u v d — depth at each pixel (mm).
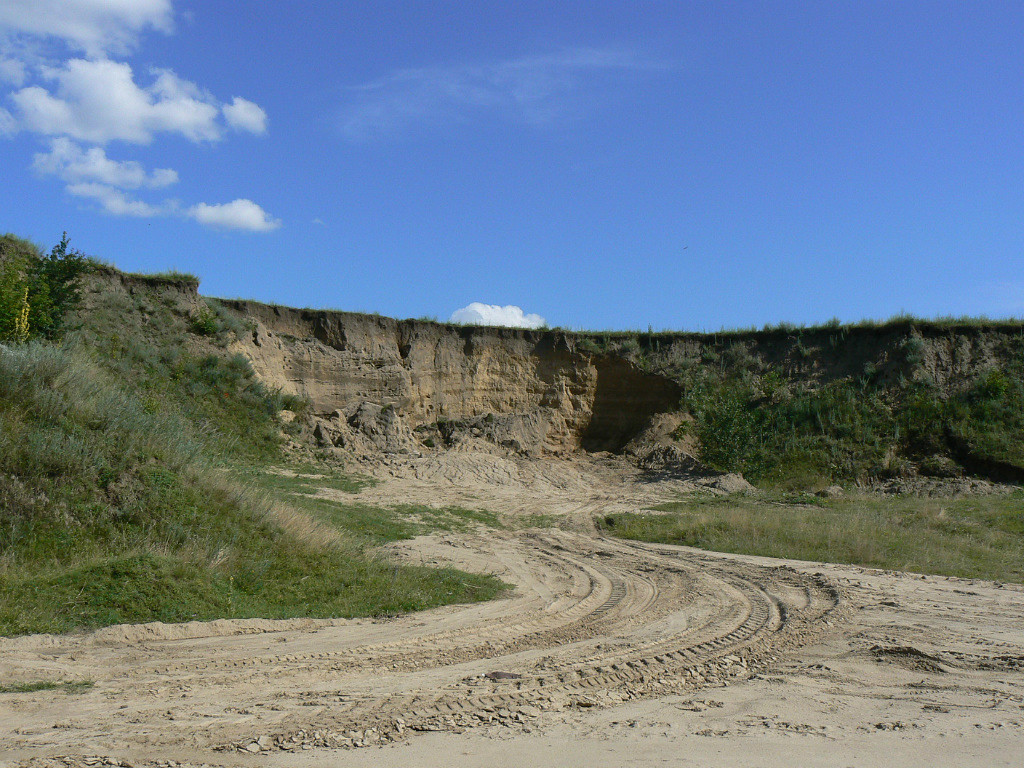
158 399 26125
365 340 37375
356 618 11414
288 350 34969
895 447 34844
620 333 42031
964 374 37719
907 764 5574
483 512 24891
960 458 34156
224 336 32500
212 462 17219
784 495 28641
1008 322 39750
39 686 7473
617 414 40469
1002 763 5617
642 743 5973
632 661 8703
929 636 10391
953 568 16562
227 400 29672
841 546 18781
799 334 41281
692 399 38812
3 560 11320
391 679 7992
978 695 7660
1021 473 32625
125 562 11203
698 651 9375
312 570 13367
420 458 32531
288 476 25641
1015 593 13727
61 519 12422
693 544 20188
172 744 5879
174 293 32281
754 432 35969
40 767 5336
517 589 14078
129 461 13984
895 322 39781
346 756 5637
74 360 15938
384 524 20438
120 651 9016
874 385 38000
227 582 11938
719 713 6895
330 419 33625
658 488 31109
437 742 5965
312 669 8383
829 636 10453
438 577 14219
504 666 8555
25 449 12977
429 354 38969
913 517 22500
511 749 5809
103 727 6293
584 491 31016
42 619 9695
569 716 6715
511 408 39719
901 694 7672
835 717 6816
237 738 6016
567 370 40656
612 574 15781
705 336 42188
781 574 15562
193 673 8117
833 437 35688
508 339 40594
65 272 25812
